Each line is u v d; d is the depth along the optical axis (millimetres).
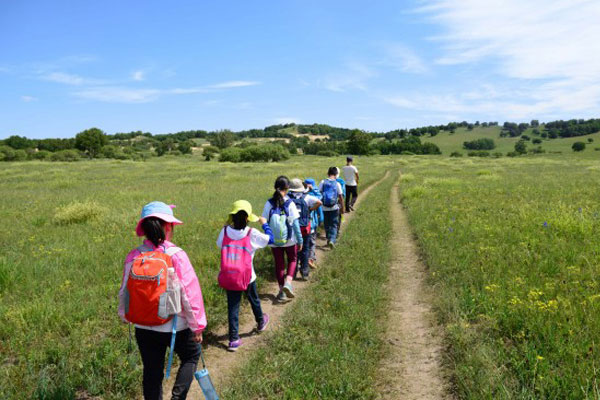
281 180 5781
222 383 3920
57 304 5246
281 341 4547
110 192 18891
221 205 14055
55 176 30891
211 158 87000
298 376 3773
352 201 13938
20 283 6121
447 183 20891
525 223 9242
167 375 3000
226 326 5254
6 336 4531
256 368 4004
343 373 3781
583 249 6949
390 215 13156
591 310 4359
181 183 23797
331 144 117875
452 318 4809
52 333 4602
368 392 3551
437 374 3889
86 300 5488
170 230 3072
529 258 6605
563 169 36406
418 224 10578
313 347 4309
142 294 2740
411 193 17000
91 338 4516
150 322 2781
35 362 3986
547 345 3832
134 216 11625
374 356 4227
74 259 7398
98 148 90688
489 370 3584
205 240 8789
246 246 4496
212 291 5871
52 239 9258
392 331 4879
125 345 4324
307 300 5766
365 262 7375
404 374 3945
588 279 5520
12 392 3514
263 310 5758
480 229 9000
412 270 7258
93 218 11594
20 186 23312
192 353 3088
